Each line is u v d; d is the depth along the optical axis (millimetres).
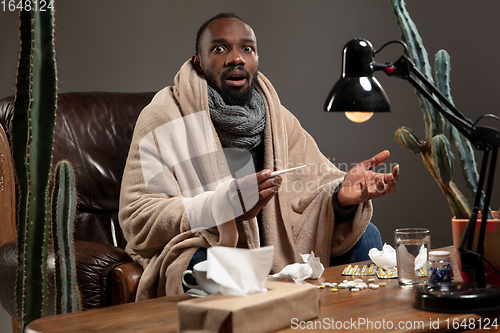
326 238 1621
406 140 1152
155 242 1436
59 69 3498
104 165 1831
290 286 824
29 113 910
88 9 3539
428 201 3600
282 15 3676
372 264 1297
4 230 1763
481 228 921
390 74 940
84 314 910
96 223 1784
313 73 3680
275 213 1673
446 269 922
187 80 1718
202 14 3627
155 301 994
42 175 939
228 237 1365
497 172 3328
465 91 3518
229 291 769
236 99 1739
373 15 3619
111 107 1943
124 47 3568
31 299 948
